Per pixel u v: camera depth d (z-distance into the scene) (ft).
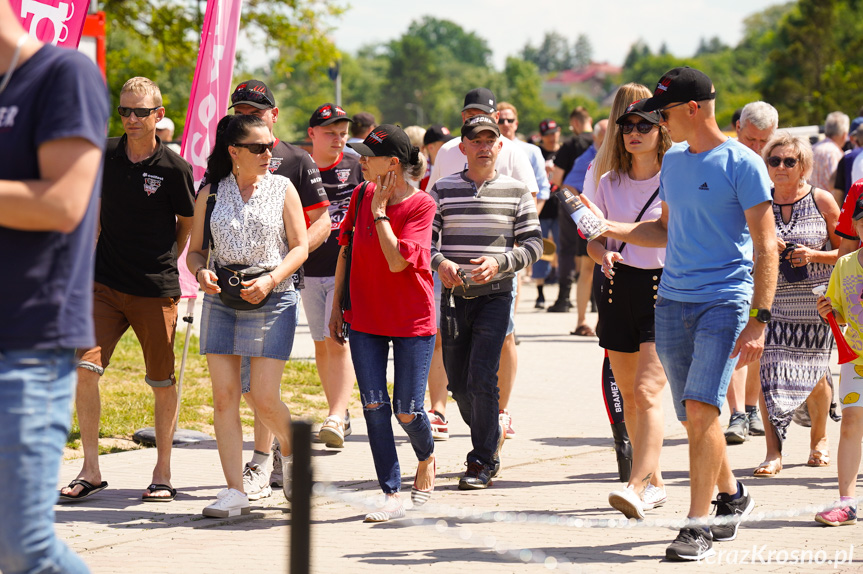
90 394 42.88
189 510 41.52
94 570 33.58
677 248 36.06
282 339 39.99
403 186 40.37
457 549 36.09
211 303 40.01
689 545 34.53
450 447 54.24
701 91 35.04
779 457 47.39
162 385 43.19
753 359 34.22
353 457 51.11
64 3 44.80
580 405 66.08
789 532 38.06
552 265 143.33
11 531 20.59
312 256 52.54
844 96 589.32
